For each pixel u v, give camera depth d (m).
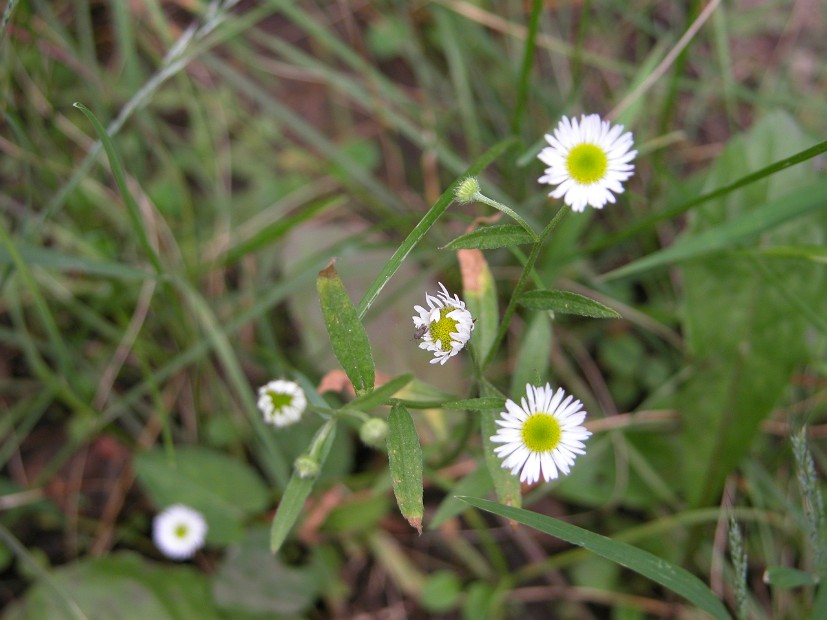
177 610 0.22
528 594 0.24
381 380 0.17
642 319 0.25
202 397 0.25
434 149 0.25
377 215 0.27
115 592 0.22
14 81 0.25
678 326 0.25
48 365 0.25
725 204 0.22
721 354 0.23
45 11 0.25
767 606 0.23
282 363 0.24
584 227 0.26
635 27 0.29
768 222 0.20
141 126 0.26
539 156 0.14
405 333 0.24
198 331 0.25
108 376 0.25
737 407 0.22
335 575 0.24
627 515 0.24
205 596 0.22
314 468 0.15
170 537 0.22
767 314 0.22
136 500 0.25
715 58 0.29
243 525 0.23
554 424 0.14
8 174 0.26
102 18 0.28
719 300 0.23
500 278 0.25
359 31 0.29
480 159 0.18
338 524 0.23
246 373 0.26
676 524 0.23
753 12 0.28
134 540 0.24
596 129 0.14
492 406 0.14
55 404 0.25
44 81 0.24
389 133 0.29
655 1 0.29
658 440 0.23
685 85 0.27
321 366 0.24
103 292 0.25
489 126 0.28
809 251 0.19
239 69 0.29
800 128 0.23
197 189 0.28
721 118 0.29
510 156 0.25
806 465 0.16
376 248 0.23
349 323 0.13
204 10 0.27
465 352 0.24
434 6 0.27
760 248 0.21
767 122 0.23
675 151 0.28
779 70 0.29
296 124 0.26
